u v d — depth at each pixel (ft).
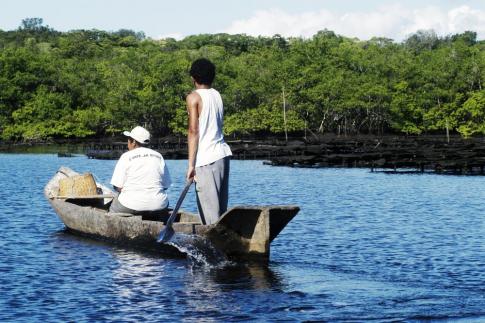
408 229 42.06
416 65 320.09
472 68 305.32
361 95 279.69
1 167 125.80
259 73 307.17
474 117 289.12
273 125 274.16
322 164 130.31
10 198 62.08
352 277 28.25
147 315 22.70
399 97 288.30
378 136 276.62
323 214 49.98
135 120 289.33
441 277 28.17
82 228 39.52
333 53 327.06
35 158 169.89
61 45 410.11
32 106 293.02
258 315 22.49
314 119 287.28
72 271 29.73
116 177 36.88
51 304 24.18
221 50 380.99
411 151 143.23
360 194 68.18
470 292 25.39
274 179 92.79
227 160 31.27
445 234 40.09
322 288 26.22
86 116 287.89
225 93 293.84
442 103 303.07
